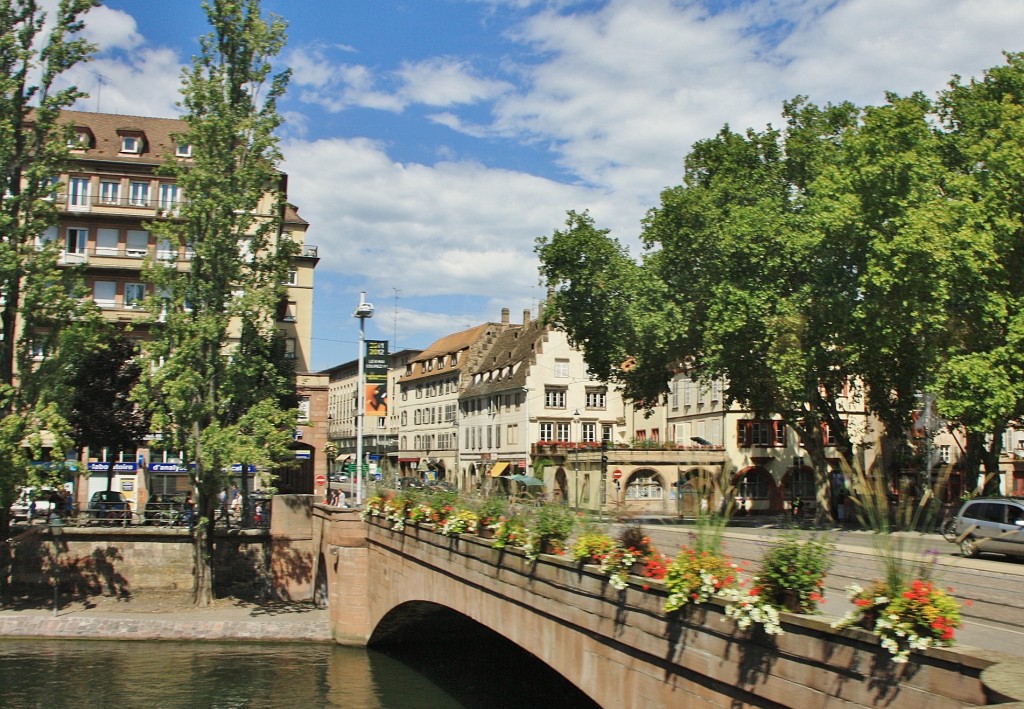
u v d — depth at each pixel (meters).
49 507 43.81
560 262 43.16
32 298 36.06
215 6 37.41
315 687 26.70
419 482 27.41
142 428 47.25
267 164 37.97
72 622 34.31
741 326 36.19
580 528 13.91
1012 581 14.70
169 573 39.75
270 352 41.06
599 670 13.16
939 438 48.00
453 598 20.56
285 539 40.34
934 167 34.00
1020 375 30.89
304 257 65.31
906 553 7.98
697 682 10.67
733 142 41.25
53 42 36.84
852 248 34.59
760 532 22.81
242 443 35.06
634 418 73.88
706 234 37.75
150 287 54.84
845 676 8.28
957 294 32.44
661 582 11.04
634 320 39.72
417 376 99.75
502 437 77.38
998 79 38.12
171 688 26.55
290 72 38.31
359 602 32.34
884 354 33.66
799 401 37.53
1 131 36.47
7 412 36.56
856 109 40.34
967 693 7.04
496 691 26.33
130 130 57.66
